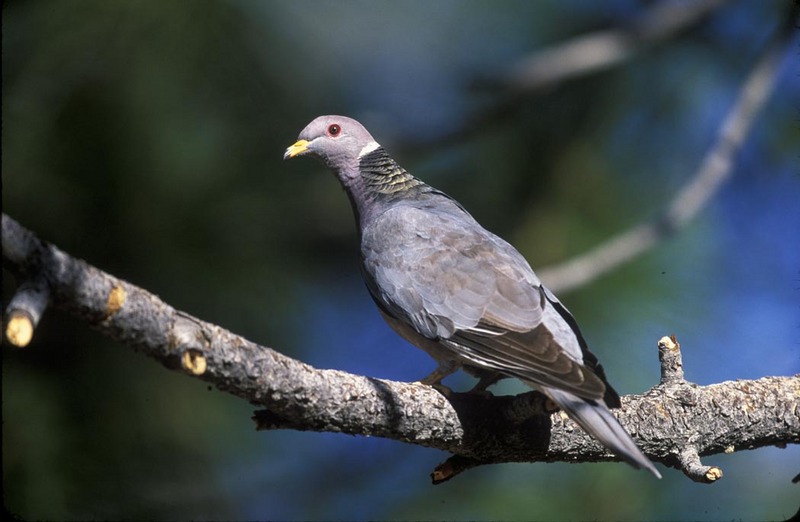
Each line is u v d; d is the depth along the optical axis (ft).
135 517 30.55
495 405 24.90
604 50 41.73
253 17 35.91
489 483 34.35
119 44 32.94
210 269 35.40
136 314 18.62
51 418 29.89
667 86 41.52
